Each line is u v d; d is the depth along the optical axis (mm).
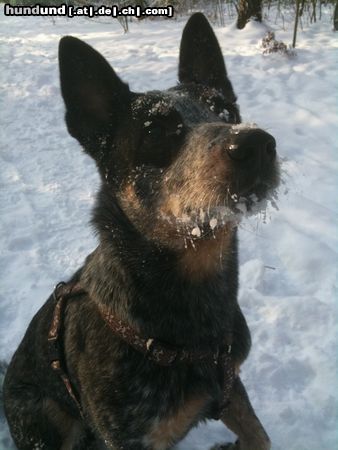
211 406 426
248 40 1640
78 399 442
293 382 550
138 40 1876
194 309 403
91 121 434
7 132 1200
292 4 1965
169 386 395
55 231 832
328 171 911
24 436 496
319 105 1139
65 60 422
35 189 955
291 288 677
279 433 501
